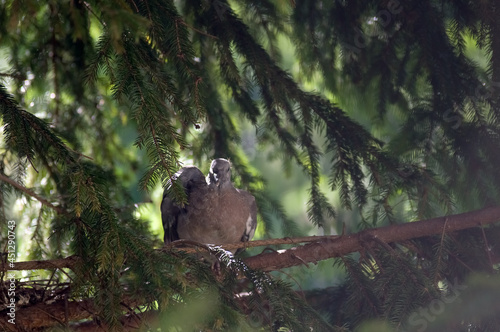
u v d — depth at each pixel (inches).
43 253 337.1
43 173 334.0
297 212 552.4
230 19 317.4
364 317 290.8
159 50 273.1
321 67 378.9
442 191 334.0
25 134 242.8
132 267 241.3
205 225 367.2
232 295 259.4
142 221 353.4
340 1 344.5
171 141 245.6
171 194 248.4
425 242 332.5
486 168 332.5
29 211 347.3
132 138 437.7
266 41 389.4
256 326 257.4
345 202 340.2
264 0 366.0
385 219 361.4
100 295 236.2
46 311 267.4
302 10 358.6
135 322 259.3
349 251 319.9
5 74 330.6
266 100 346.0
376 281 299.3
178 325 229.0
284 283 273.1
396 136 346.3
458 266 316.5
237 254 394.6
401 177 330.3
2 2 293.1
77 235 245.0
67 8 261.0
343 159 335.9
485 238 314.7
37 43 344.8
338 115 333.1
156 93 244.2
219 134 378.3
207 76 344.2
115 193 346.9
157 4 257.8
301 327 254.8
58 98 361.7
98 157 381.7
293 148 358.0
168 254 253.0
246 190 398.0
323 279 450.9
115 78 247.0
